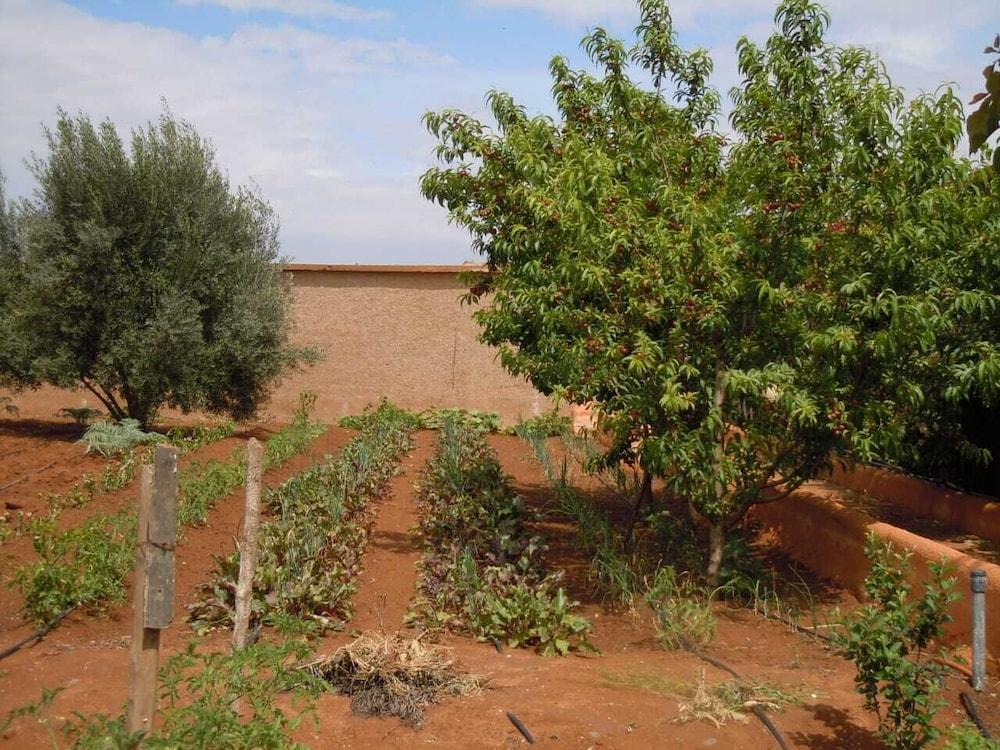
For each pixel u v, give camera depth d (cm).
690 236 719
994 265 743
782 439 782
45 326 1388
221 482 1093
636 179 823
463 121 874
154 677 381
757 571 831
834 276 747
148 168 1395
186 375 1427
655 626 716
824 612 750
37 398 1830
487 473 1178
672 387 711
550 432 1819
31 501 991
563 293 779
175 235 1423
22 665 561
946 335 768
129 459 1153
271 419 1928
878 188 713
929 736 452
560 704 529
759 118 763
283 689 455
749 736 496
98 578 687
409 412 1908
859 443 721
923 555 687
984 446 908
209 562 842
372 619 739
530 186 811
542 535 1018
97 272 1378
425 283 1977
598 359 756
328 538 886
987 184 779
